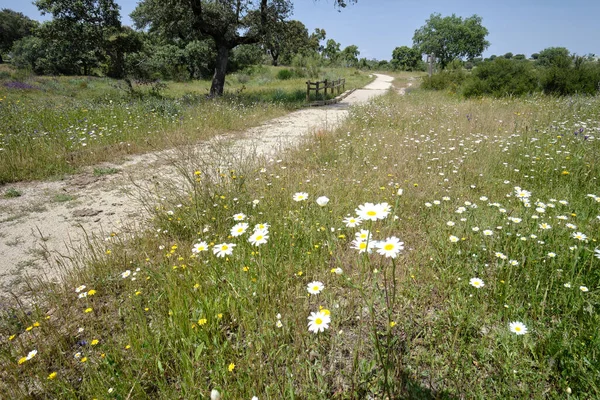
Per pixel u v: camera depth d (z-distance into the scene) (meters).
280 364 2.25
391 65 97.06
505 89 16.39
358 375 2.12
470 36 78.75
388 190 4.89
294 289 2.84
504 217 3.69
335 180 5.21
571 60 16.50
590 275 2.84
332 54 91.56
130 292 3.01
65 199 5.59
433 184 5.04
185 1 17.66
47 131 8.97
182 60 42.03
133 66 19.98
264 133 10.54
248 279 2.88
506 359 2.11
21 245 4.25
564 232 3.36
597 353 2.10
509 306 2.54
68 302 2.98
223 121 11.50
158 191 5.30
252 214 4.10
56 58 40.66
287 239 3.48
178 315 2.50
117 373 2.18
